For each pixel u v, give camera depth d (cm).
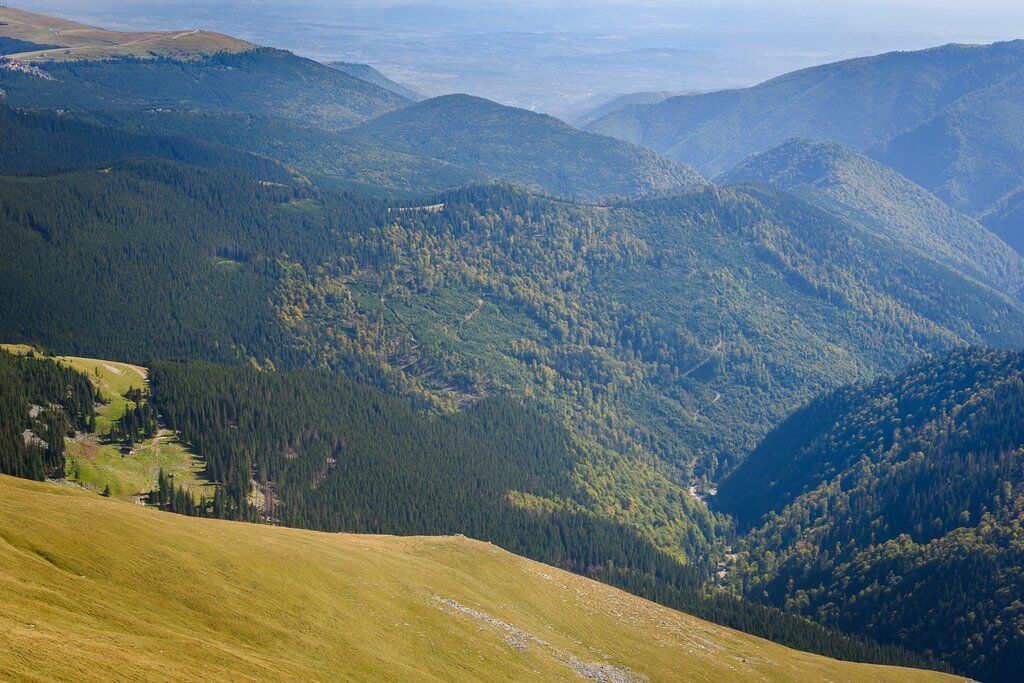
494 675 13112
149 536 11850
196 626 10556
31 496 11856
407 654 12575
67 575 10119
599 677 14812
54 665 7681
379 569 14688
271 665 10181
